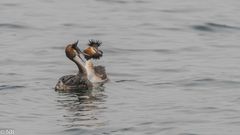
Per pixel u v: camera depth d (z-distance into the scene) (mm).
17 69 19594
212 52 21750
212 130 14086
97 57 18672
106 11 27766
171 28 25094
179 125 14445
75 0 29828
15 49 21922
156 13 27422
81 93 17141
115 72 19359
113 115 15180
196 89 17391
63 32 24297
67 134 13969
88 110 15586
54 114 15297
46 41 23031
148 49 22109
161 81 18297
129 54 21484
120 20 26219
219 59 20812
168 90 17359
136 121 14734
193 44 22844
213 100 16312
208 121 14680
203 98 16516
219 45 22734
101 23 25719
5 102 16203
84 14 27156
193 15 27031
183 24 25641
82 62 18359
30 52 21578
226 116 15008
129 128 14266
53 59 20812
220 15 27016
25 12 27266
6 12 27156
